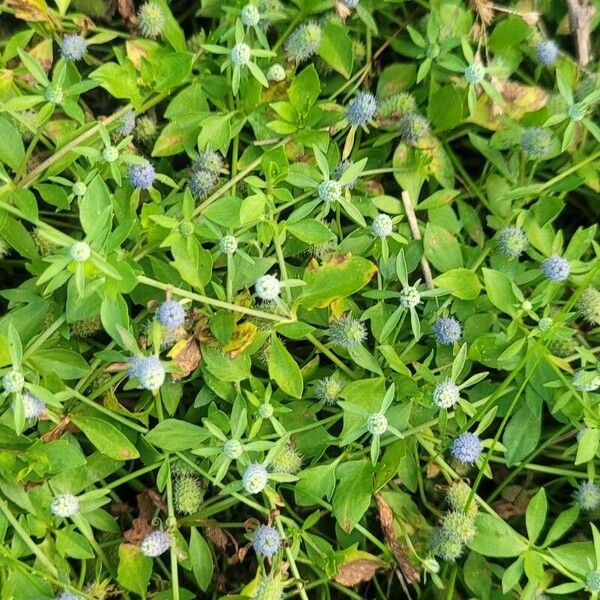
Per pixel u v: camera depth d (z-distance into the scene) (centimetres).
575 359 29
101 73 28
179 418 29
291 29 30
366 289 30
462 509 28
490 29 31
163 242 27
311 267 28
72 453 26
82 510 27
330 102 30
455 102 29
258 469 27
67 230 30
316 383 28
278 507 28
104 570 28
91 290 26
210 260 27
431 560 27
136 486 29
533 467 29
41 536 27
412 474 28
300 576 28
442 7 30
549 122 29
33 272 28
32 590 26
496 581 29
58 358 27
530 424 29
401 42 31
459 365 27
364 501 27
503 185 30
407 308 29
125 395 28
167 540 27
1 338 26
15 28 30
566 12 31
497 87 30
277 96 29
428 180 30
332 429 30
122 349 28
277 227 27
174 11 31
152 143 30
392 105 30
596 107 30
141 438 28
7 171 29
